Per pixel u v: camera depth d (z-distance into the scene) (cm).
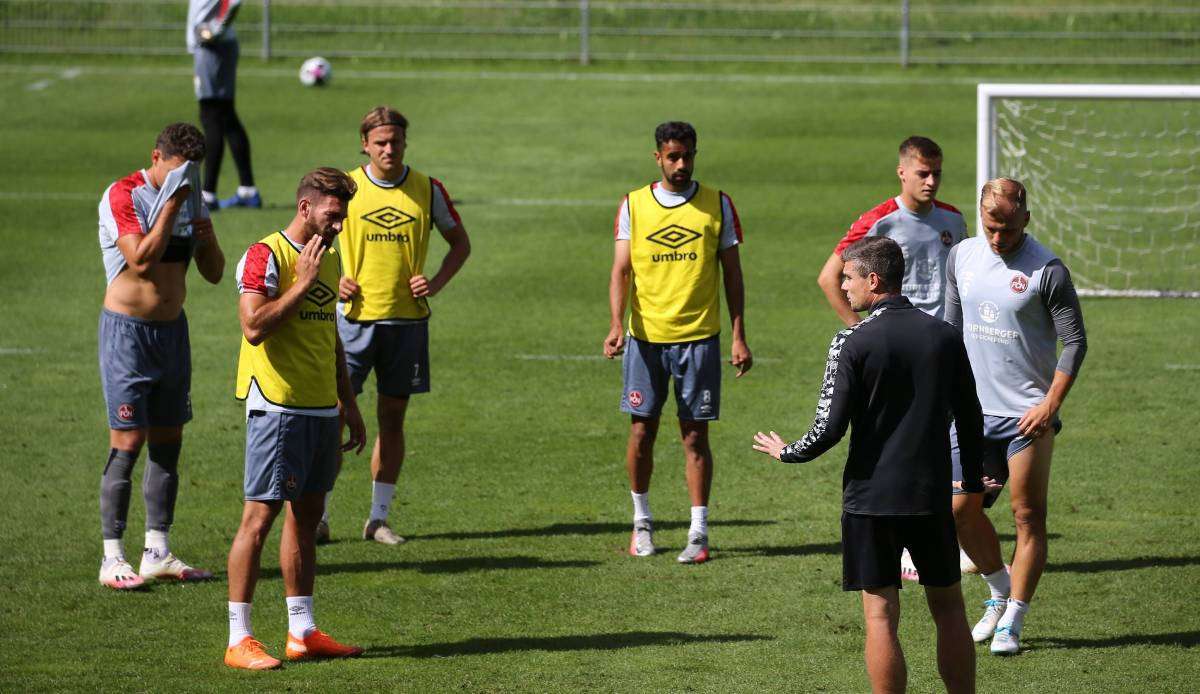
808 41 6600
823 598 1703
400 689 1432
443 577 1789
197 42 3838
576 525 1992
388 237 1916
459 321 3072
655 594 1725
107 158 4625
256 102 5478
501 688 1435
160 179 1734
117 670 1480
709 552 1877
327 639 1528
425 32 6756
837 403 1294
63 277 3369
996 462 1577
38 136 4947
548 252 3606
